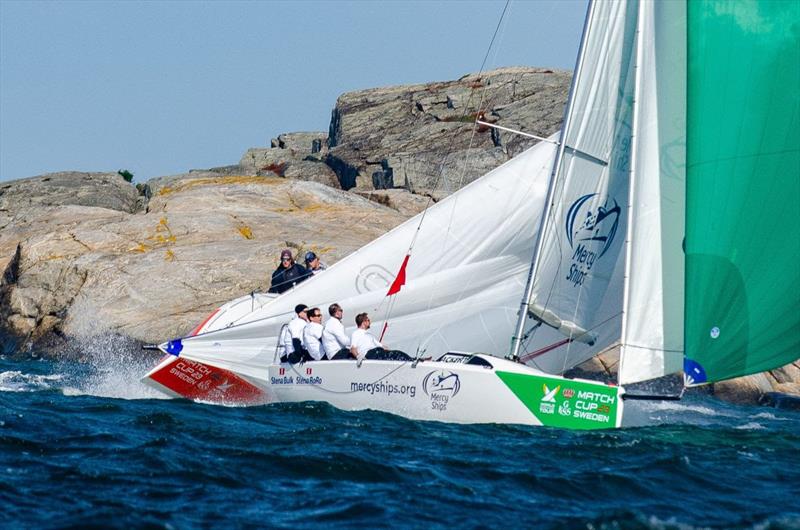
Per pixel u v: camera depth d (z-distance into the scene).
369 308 78.06
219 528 42.69
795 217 63.81
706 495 50.84
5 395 76.56
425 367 69.12
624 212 69.62
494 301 76.88
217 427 63.81
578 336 71.25
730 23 64.69
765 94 64.06
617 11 69.75
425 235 77.56
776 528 44.78
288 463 53.62
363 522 44.12
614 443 62.12
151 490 47.91
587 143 70.75
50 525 42.12
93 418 65.62
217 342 78.38
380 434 62.69
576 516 45.78
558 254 71.62
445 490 49.66
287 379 75.12
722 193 64.69
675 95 67.62
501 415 67.31
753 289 64.38
